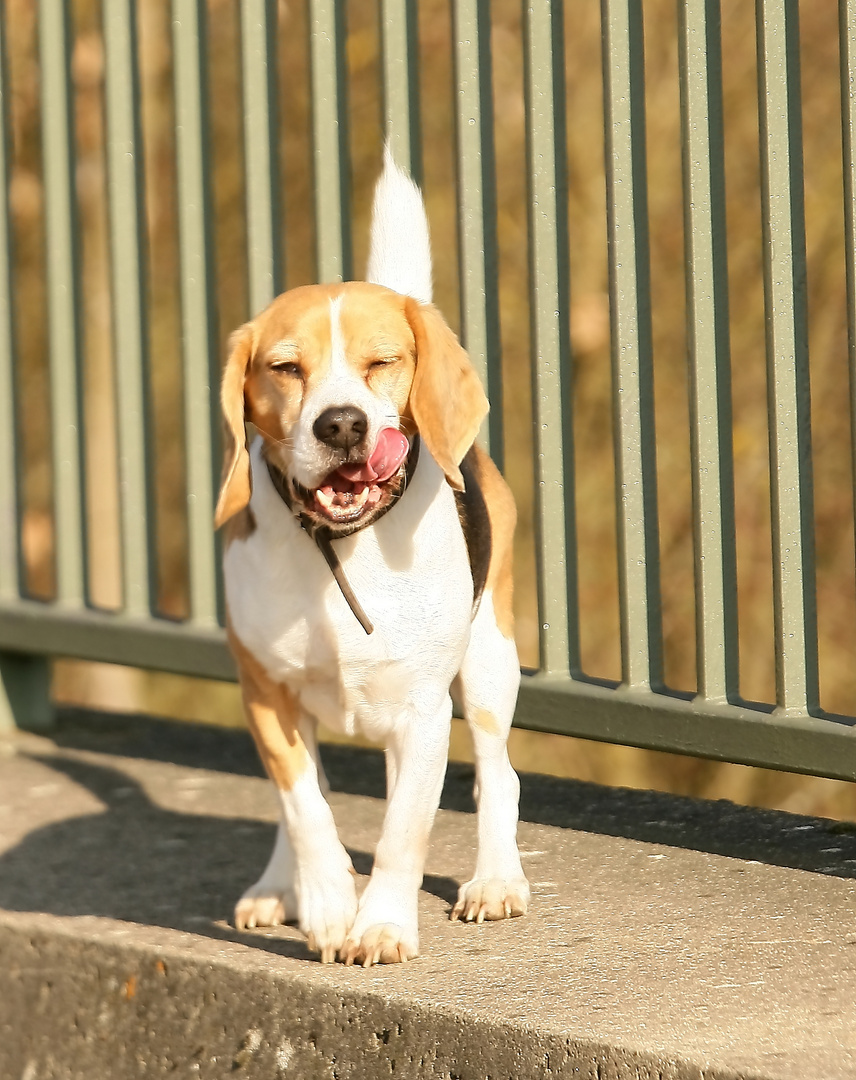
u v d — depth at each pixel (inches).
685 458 474.6
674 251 470.0
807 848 233.0
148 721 348.5
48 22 326.0
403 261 225.5
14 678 343.9
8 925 221.3
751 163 448.1
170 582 584.4
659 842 240.4
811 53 443.8
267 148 295.4
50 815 275.9
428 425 194.7
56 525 334.6
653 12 456.1
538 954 192.5
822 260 449.4
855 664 454.9
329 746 316.2
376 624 194.9
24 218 575.2
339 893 195.5
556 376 258.4
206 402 306.8
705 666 237.6
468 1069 174.1
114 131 315.6
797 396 223.9
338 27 283.7
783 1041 162.4
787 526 225.8
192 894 230.7
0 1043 220.5
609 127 243.3
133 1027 207.0
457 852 240.4
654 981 180.9
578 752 485.7
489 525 221.8
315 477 185.6
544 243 256.7
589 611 490.6
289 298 199.3
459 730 488.1
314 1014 187.9
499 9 488.7
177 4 302.8
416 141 275.3
